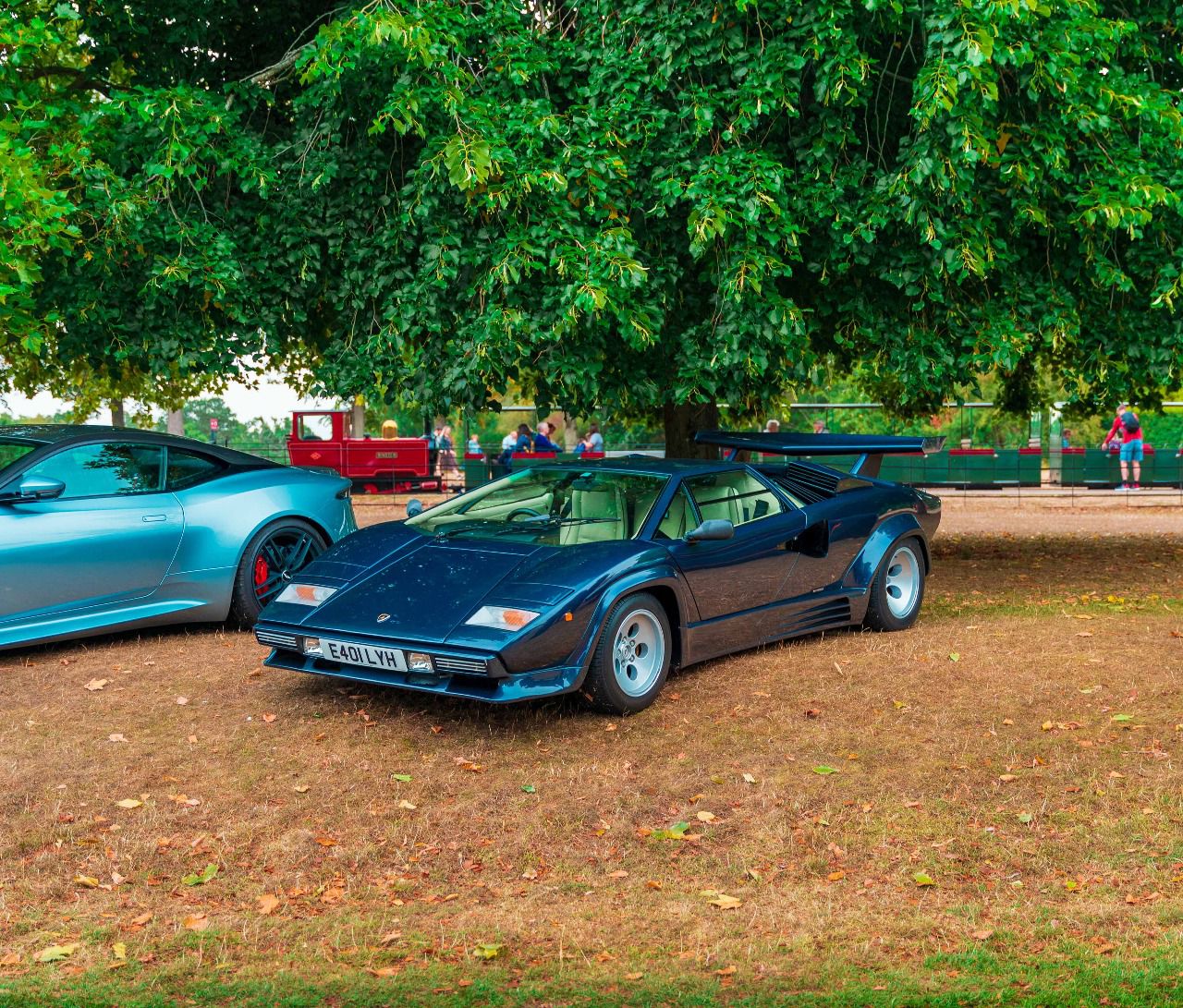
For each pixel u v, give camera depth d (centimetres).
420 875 411
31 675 664
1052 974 330
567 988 326
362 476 2684
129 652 723
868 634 773
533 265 842
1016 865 413
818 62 880
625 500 649
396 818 458
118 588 722
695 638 633
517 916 377
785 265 879
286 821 455
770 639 697
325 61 838
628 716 583
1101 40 873
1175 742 536
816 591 730
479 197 864
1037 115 885
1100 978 326
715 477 689
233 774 504
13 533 676
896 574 802
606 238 852
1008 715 580
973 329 934
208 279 874
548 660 543
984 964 338
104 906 386
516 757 524
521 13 977
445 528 653
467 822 453
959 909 378
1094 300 993
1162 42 1041
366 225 946
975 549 1351
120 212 847
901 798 473
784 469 750
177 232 880
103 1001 320
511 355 864
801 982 329
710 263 912
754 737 550
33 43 903
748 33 898
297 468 859
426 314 895
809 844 433
